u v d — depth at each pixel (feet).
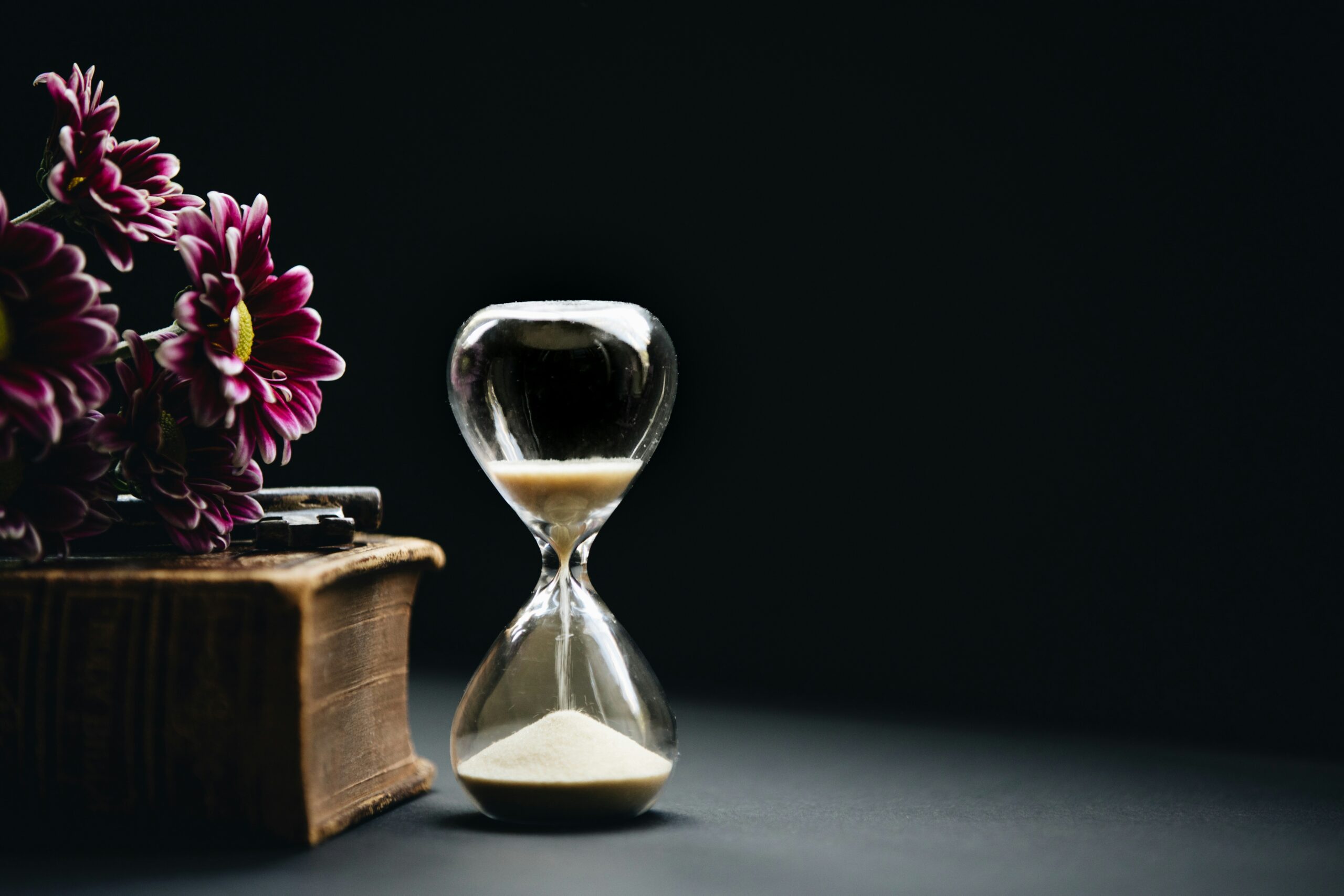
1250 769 2.15
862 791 2.02
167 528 1.84
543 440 1.81
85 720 1.72
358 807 1.83
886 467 3.20
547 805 1.81
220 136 3.76
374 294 3.71
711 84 3.39
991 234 3.08
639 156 3.47
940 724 2.49
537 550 3.60
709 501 3.37
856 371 3.23
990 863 1.73
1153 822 1.88
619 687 1.86
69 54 3.83
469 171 3.64
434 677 2.85
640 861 1.73
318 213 3.74
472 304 3.63
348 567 1.79
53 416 1.70
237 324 1.79
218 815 1.73
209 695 1.72
